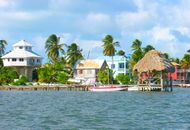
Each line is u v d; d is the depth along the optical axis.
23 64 159.50
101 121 45.69
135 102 78.00
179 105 69.56
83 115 52.47
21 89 139.00
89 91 133.25
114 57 178.75
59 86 140.25
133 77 165.00
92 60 172.38
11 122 44.78
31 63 161.62
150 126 41.59
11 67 160.12
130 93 115.00
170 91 125.25
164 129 39.59
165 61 118.00
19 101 83.25
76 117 49.91
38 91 133.25
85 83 153.12
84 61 172.38
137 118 48.47
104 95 106.06
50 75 148.38
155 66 116.12
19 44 164.62
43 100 86.50
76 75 169.75
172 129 39.59
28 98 94.44
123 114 53.47
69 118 48.78
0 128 40.22
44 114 53.94
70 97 98.06
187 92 121.50
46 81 148.88
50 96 103.00
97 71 168.25
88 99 89.38
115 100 85.00
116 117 49.72
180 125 42.25
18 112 57.00
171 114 53.19
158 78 128.62
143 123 43.81
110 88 130.25
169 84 126.19
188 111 57.56
